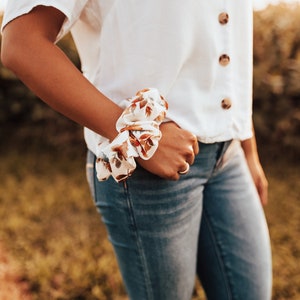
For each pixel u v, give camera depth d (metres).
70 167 3.43
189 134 0.78
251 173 1.18
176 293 0.95
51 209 2.71
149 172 0.83
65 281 1.98
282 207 2.67
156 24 0.77
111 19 0.79
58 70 0.71
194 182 0.89
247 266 1.04
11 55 0.71
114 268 2.05
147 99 0.75
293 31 3.08
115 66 0.82
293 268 2.05
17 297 1.89
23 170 3.37
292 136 3.29
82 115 0.74
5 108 3.68
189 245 0.94
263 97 3.18
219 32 0.83
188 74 0.83
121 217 0.89
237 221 1.03
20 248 2.28
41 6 0.72
